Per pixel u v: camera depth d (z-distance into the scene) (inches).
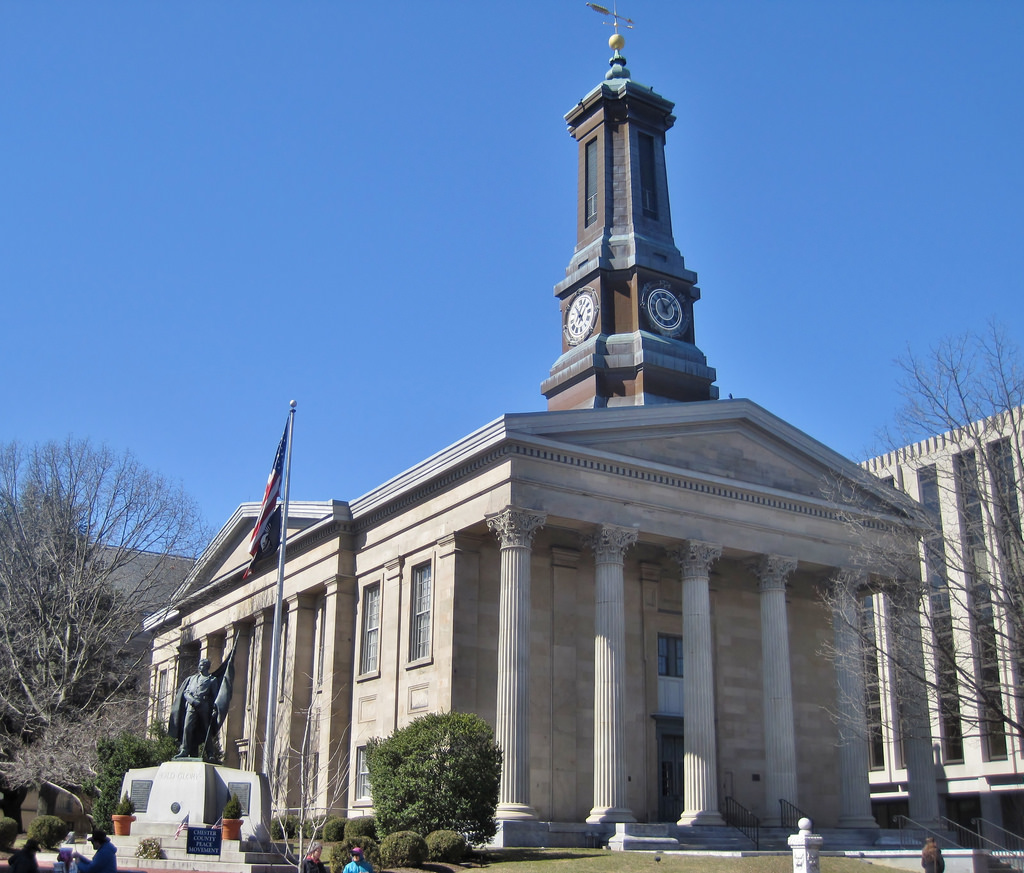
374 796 1371.8
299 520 2094.0
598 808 1520.7
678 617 1859.0
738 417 1815.9
